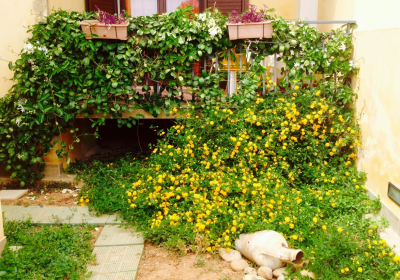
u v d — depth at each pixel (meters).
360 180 4.59
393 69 3.84
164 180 4.40
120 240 3.80
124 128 7.37
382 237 3.61
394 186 3.75
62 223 4.12
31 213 4.37
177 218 3.78
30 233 3.91
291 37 4.96
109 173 5.19
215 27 4.84
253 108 4.89
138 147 6.66
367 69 4.52
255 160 4.54
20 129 4.99
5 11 5.02
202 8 7.53
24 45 5.07
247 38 5.01
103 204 4.36
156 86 5.45
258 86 5.29
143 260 3.55
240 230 3.60
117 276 3.21
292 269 3.22
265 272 3.15
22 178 5.11
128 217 4.15
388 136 3.94
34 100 5.05
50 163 5.35
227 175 4.24
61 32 4.84
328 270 3.06
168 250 3.70
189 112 5.07
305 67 5.05
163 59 5.10
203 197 4.05
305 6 7.27
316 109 4.87
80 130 6.10
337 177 4.54
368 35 4.49
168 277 3.27
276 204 3.90
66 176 5.36
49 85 4.96
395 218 3.71
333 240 3.26
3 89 5.24
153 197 4.09
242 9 7.41
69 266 3.27
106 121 7.30
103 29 4.81
